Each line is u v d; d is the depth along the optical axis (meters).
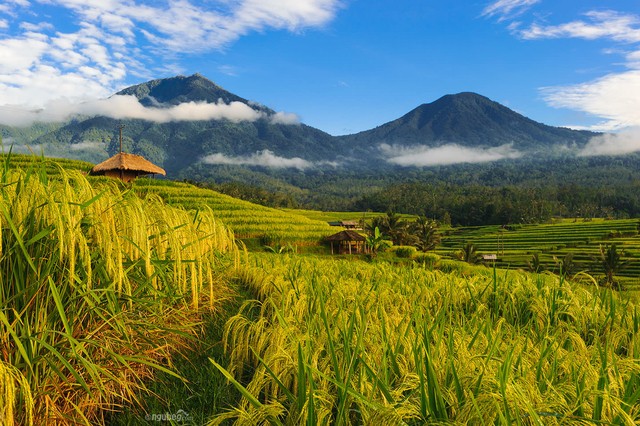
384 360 3.37
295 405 2.98
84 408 3.40
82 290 3.57
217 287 7.32
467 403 2.66
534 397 2.91
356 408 3.31
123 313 4.14
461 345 3.85
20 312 3.30
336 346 3.81
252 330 4.66
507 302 7.14
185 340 5.20
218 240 7.21
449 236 155.00
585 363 3.77
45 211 3.55
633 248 87.06
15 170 3.93
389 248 50.88
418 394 3.17
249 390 3.33
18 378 2.75
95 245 4.06
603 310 6.46
